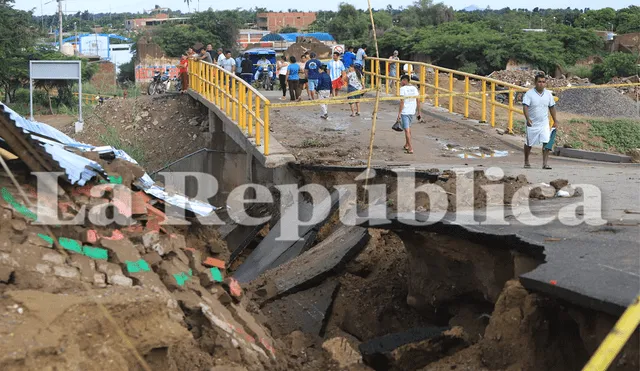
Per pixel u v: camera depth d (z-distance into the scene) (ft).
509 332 23.03
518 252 25.79
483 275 28.35
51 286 20.29
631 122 82.79
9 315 17.89
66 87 137.69
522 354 22.48
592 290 19.62
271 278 39.37
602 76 152.46
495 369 23.03
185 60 87.15
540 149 57.77
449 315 32.07
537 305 22.22
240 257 51.55
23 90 143.84
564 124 81.30
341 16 216.54
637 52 172.04
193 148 78.28
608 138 78.89
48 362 17.22
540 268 21.98
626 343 18.52
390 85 90.27
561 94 96.37
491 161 51.65
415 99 54.39
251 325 27.12
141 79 205.26
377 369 26.13
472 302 30.60
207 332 23.15
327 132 63.21
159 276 24.08
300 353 28.68
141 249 24.47
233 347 23.18
